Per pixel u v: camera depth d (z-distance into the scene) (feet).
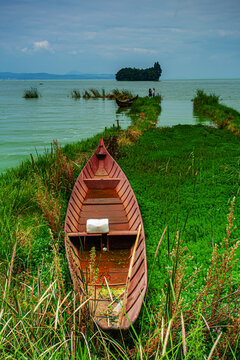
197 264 18.56
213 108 110.63
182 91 309.63
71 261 13.46
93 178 33.71
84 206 26.11
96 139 59.11
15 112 117.60
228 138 63.26
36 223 23.15
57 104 155.94
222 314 12.11
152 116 96.84
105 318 12.67
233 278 15.96
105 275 16.79
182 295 15.16
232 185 34.17
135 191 32.32
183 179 35.88
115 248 20.04
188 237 22.18
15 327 10.21
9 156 51.49
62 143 62.13
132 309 12.78
